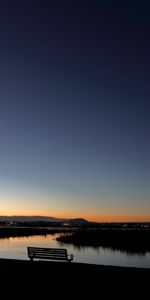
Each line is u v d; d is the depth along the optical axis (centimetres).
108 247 5834
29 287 1120
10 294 1041
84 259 4175
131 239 7069
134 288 1049
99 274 1264
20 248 5909
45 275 1292
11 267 1469
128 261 3938
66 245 6625
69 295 1014
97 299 963
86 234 10194
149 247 5500
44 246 6431
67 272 1327
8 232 14500
